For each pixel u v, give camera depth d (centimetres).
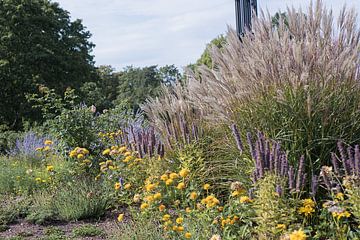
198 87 594
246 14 716
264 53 476
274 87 459
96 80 3034
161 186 516
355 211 347
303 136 437
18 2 2694
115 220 544
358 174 356
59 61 2697
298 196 407
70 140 791
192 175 516
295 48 459
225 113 491
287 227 371
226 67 528
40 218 559
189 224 414
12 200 660
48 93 866
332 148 437
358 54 464
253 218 376
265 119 460
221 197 506
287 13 510
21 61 2569
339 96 445
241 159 471
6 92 2561
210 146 547
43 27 2797
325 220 373
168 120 659
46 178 716
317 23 490
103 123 855
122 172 588
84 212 567
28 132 1414
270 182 372
